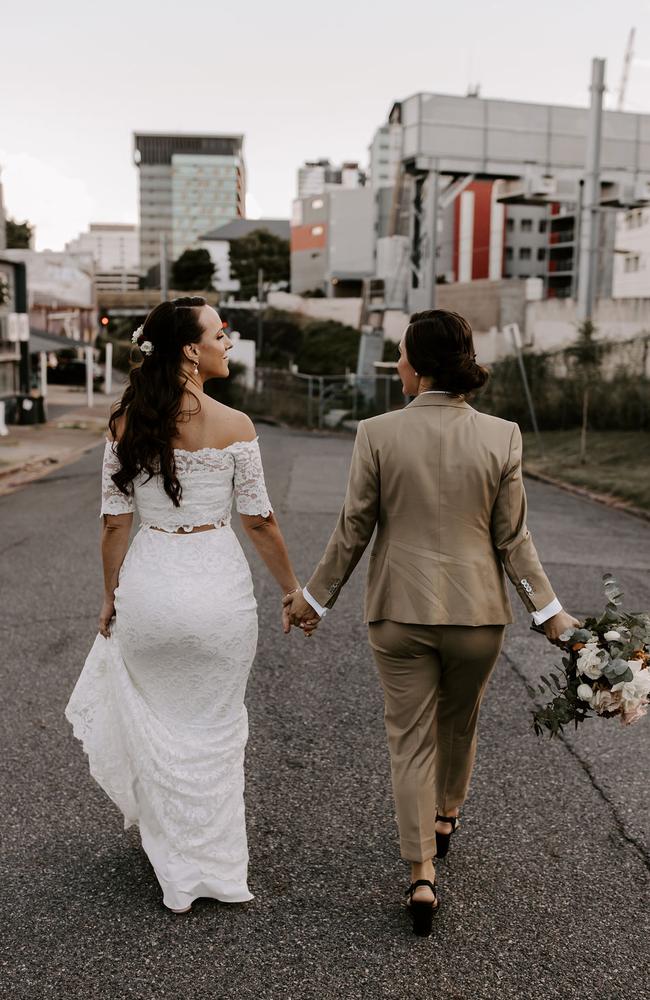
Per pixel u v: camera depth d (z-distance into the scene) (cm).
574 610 662
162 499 269
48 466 1675
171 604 267
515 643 567
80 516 1070
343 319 7100
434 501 262
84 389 4609
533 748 404
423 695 270
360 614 634
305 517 1077
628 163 2927
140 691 278
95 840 319
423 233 3219
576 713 266
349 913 276
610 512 1237
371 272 9194
